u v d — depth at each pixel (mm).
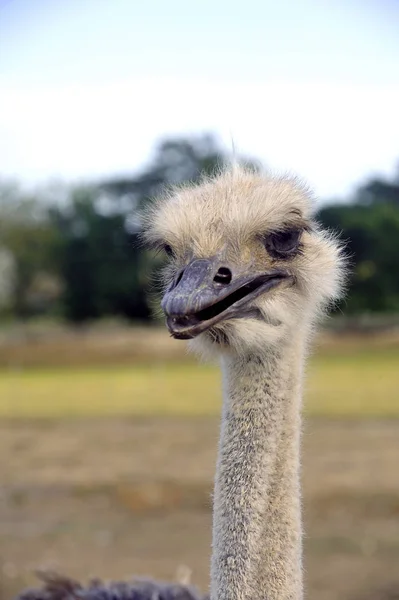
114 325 48531
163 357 35469
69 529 11789
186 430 19125
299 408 4168
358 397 22703
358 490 12938
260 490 3971
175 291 3840
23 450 17109
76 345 39094
